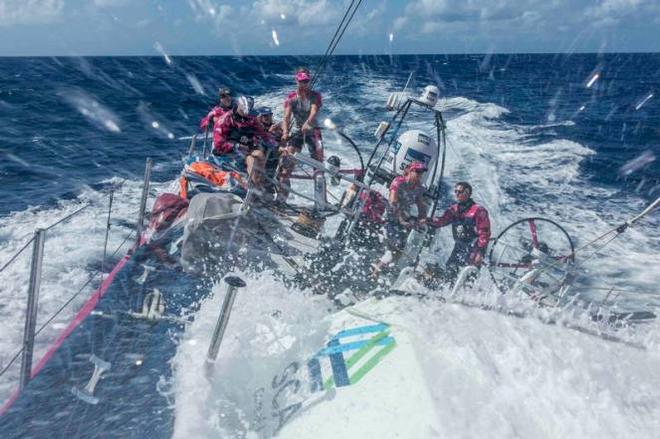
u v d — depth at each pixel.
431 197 6.14
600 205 13.44
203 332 3.92
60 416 3.16
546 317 4.09
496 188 13.68
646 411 3.35
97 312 4.25
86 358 3.69
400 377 3.12
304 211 6.05
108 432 3.02
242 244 5.16
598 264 9.37
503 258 8.41
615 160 19.06
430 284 5.44
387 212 5.91
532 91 43.94
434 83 43.28
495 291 5.22
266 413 3.22
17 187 14.05
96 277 7.80
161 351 3.76
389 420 2.88
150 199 12.53
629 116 32.69
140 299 4.45
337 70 53.78
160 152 18.92
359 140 17.19
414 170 5.63
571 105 36.50
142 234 5.87
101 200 12.54
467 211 6.16
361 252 5.55
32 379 3.51
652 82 56.19
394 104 6.51
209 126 7.90
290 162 6.52
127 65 69.50
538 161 18.00
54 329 6.26
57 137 21.16
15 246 9.42
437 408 2.89
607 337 4.09
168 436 2.99
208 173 6.13
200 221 5.02
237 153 6.26
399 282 4.39
